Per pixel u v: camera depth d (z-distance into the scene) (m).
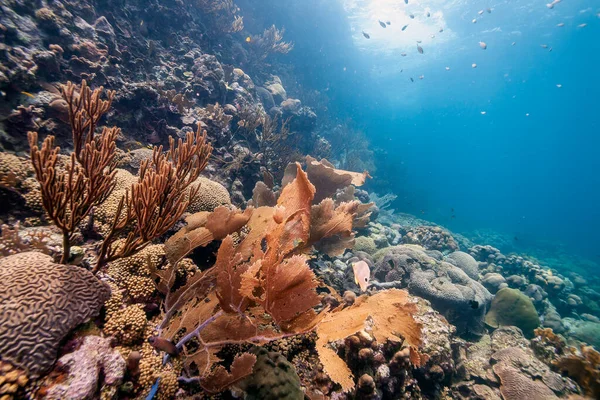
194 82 7.98
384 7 23.02
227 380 2.05
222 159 6.60
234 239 3.77
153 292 2.62
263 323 2.34
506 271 11.08
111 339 2.08
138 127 5.89
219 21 12.38
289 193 2.19
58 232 2.87
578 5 21.34
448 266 7.57
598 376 4.51
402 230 11.93
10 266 1.88
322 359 1.75
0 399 1.44
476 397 4.53
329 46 22.56
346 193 6.77
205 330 2.32
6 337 1.57
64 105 4.45
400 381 3.38
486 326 7.28
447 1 22.20
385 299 2.15
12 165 3.09
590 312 11.87
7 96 4.26
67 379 1.60
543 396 4.30
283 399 2.20
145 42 8.12
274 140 9.06
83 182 1.97
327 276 5.07
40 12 5.25
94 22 6.61
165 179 2.13
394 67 36.31
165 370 2.22
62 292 1.87
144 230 2.10
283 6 18.78
